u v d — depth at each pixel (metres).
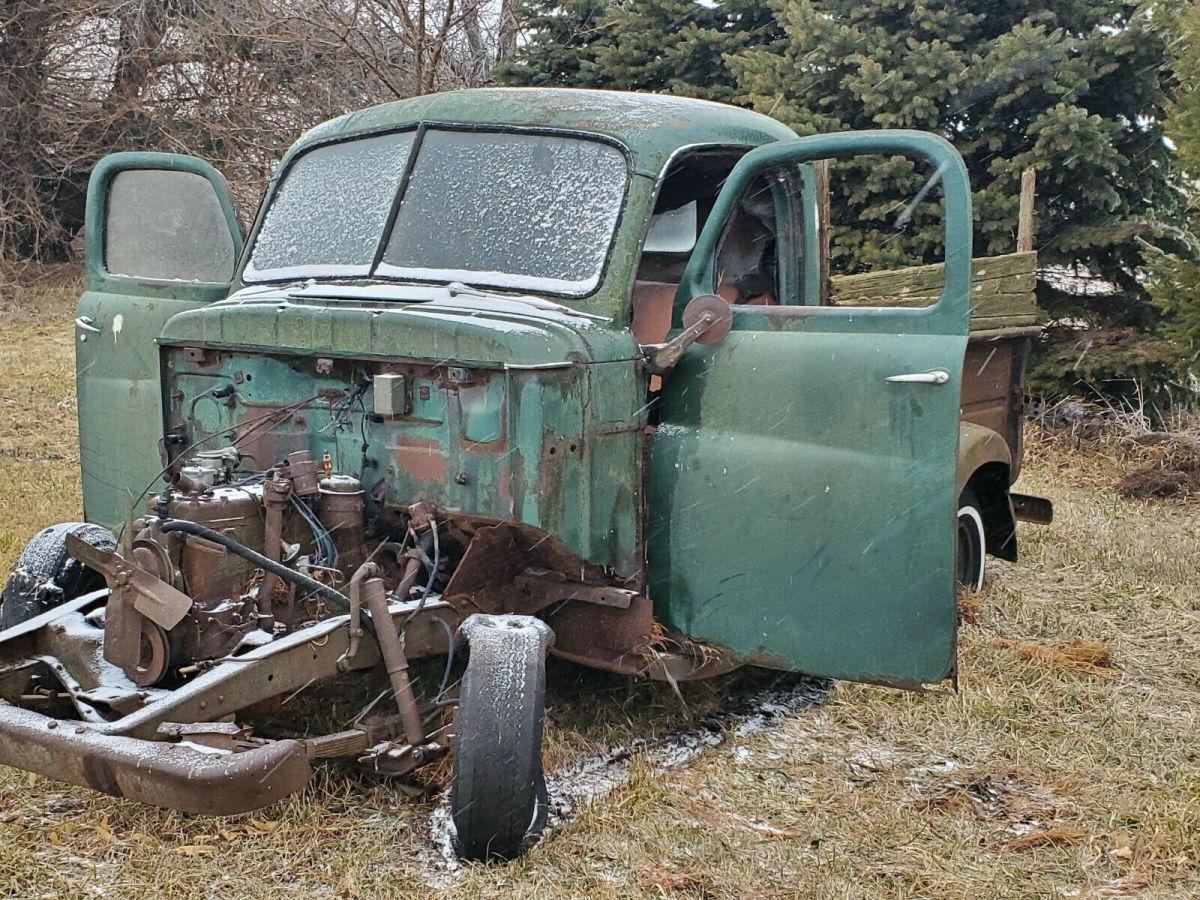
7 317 14.49
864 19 10.43
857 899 3.21
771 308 3.96
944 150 3.63
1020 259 6.30
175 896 3.11
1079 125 9.46
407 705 3.44
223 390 4.24
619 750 4.11
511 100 4.39
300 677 3.43
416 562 3.70
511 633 3.37
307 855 3.33
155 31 16.64
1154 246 10.00
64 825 3.43
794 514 3.79
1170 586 6.29
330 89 14.62
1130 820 3.71
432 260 4.20
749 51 10.84
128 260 5.20
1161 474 8.73
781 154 3.92
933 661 3.62
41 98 17.25
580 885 3.22
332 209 4.55
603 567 3.84
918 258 10.08
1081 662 5.09
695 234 5.12
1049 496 8.40
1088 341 10.17
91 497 5.27
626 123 4.18
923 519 3.61
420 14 11.23
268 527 3.62
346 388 3.96
